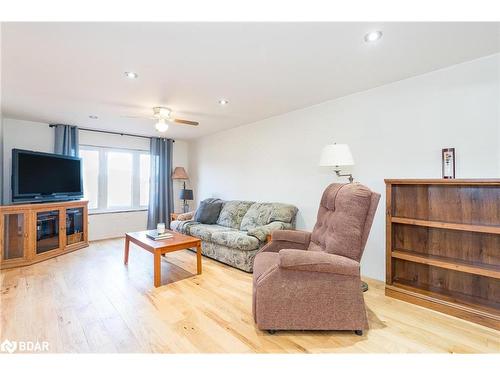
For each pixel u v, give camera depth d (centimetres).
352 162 242
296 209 346
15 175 331
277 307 174
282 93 286
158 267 258
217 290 250
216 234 339
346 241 181
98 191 476
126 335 175
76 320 193
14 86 262
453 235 217
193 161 581
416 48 191
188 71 228
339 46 187
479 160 209
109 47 187
